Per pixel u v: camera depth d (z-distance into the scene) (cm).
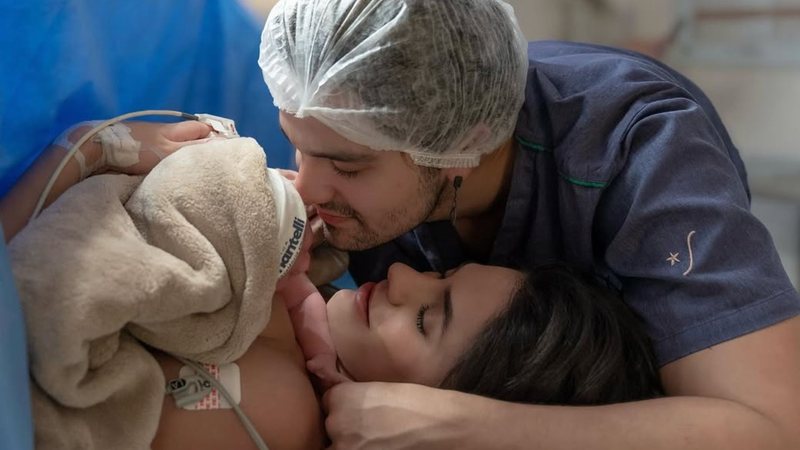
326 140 98
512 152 115
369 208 105
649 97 108
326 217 109
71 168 93
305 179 103
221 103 130
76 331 73
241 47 128
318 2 95
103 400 79
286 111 100
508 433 89
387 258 134
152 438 82
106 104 108
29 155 96
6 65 91
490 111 103
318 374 103
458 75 96
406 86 94
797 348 92
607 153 105
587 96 108
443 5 94
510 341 97
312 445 96
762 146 192
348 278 144
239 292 88
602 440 87
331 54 93
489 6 101
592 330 97
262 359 94
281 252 93
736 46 190
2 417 64
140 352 82
